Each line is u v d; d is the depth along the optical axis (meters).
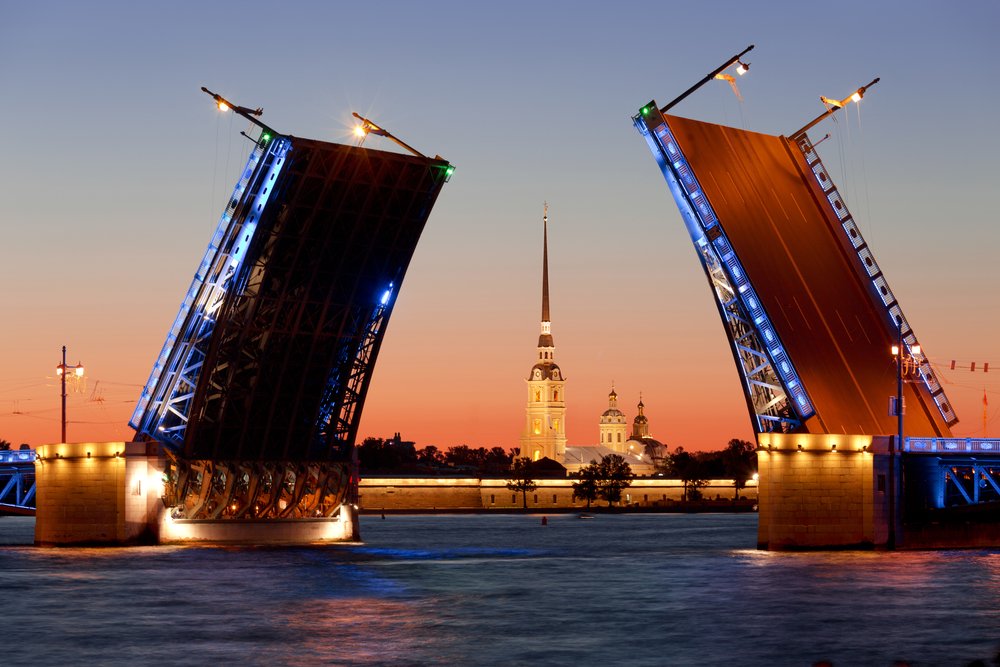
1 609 67.00
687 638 58.31
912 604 68.38
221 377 96.38
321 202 88.94
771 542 101.31
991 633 59.28
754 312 98.44
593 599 72.06
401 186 90.88
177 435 101.44
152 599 70.88
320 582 79.62
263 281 91.25
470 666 51.88
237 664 52.25
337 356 99.88
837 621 62.78
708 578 82.69
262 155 87.12
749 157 102.12
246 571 85.25
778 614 65.19
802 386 99.12
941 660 53.09
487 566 95.00
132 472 101.94
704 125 99.88
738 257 97.56
